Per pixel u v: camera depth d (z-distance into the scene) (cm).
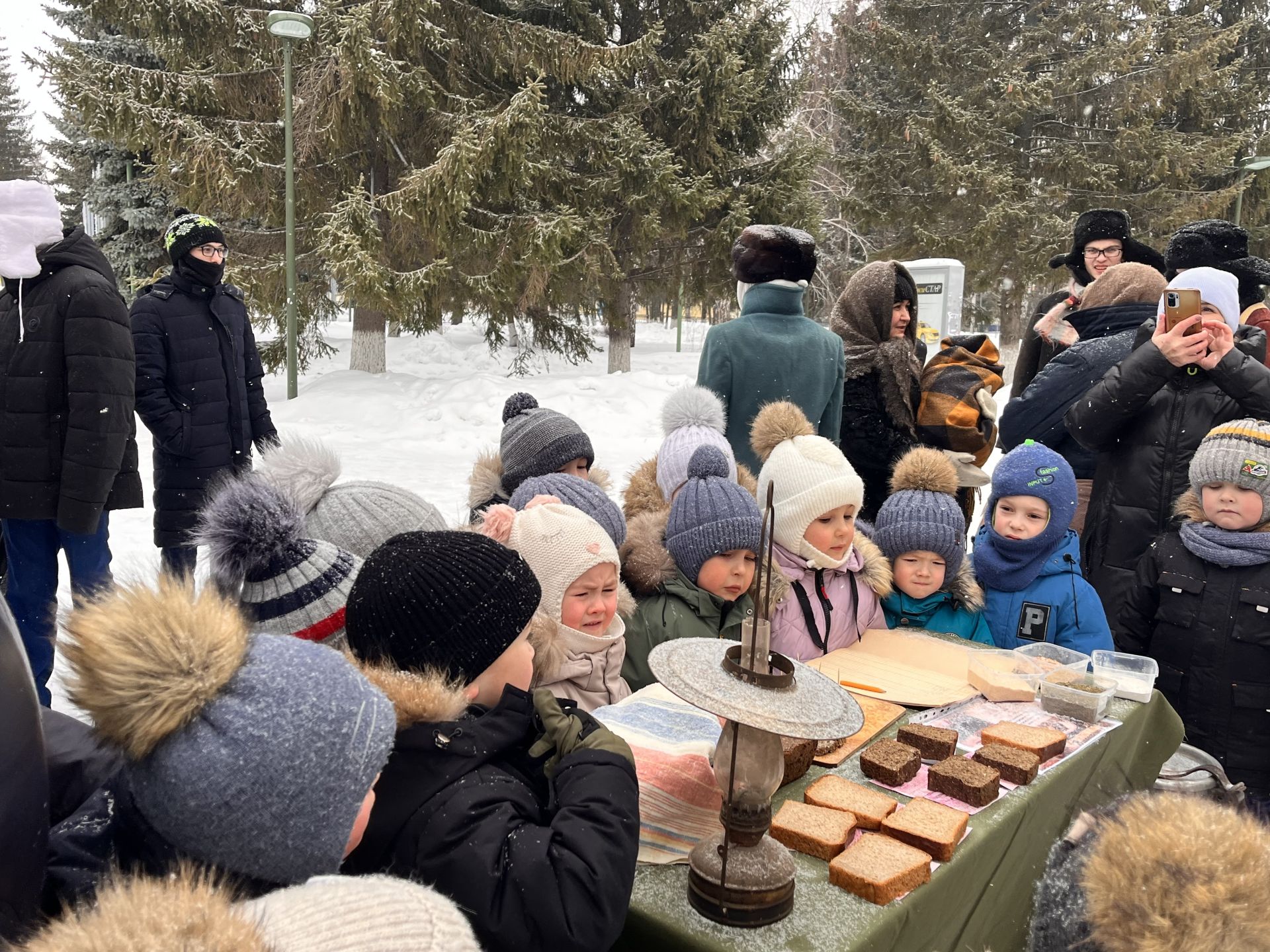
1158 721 195
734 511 193
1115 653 198
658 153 1138
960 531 224
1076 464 303
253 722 73
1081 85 1611
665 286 1348
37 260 246
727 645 111
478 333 1688
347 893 67
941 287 834
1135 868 71
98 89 957
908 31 1744
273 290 1104
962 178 1554
